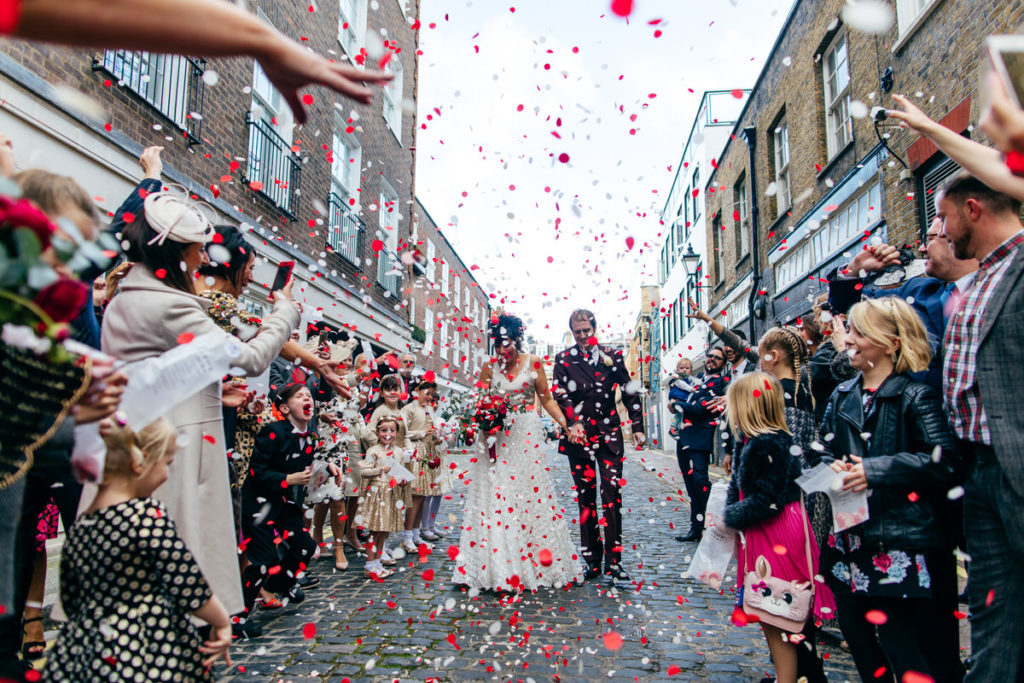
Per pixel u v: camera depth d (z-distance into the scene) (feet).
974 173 5.47
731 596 12.44
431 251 63.21
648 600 12.21
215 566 5.90
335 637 10.01
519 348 14.12
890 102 21.63
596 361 14.65
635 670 8.64
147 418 4.24
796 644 7.38
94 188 15.25
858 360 7.07
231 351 4.61
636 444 14.49
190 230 6.11
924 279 8.29
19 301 2.89
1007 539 5.41
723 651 9.39
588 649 9.36
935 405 6.23
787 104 34.58
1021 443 5.21
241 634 9.86
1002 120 3.48
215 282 7.64
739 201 46.19
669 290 81.71
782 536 7.34
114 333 5.83
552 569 13.01
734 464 8.13
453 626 10.59
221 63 21.58
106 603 4.78
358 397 17.65
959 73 17.20
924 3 19.77
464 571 13.19
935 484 6.01
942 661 6.36
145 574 4.88
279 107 26.48
